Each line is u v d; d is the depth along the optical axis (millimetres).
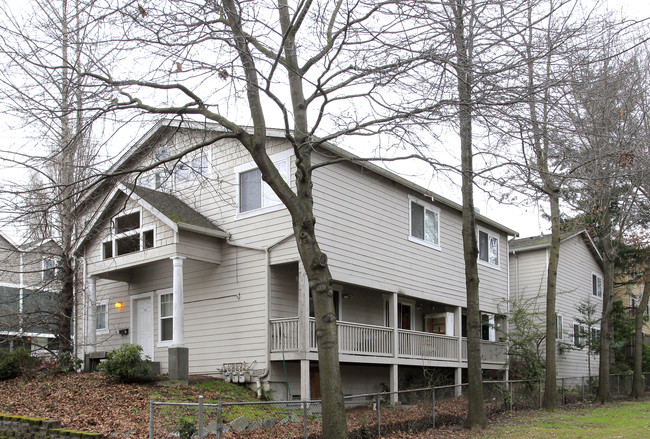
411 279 19938
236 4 9633
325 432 8969
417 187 19766
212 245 17141
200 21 9547
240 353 16391
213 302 17344
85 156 14539
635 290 37031
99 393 13484
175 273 16031
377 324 20484
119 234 17828
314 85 9555
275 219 16297
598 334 30031
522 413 17500
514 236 27453
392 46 9453
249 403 9188
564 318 29438
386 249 18875
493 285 25234
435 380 20766
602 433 12820
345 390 18516
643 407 20016
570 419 15836
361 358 16781
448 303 21875
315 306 9375
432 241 21562
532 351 23719
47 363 17047
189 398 13242
